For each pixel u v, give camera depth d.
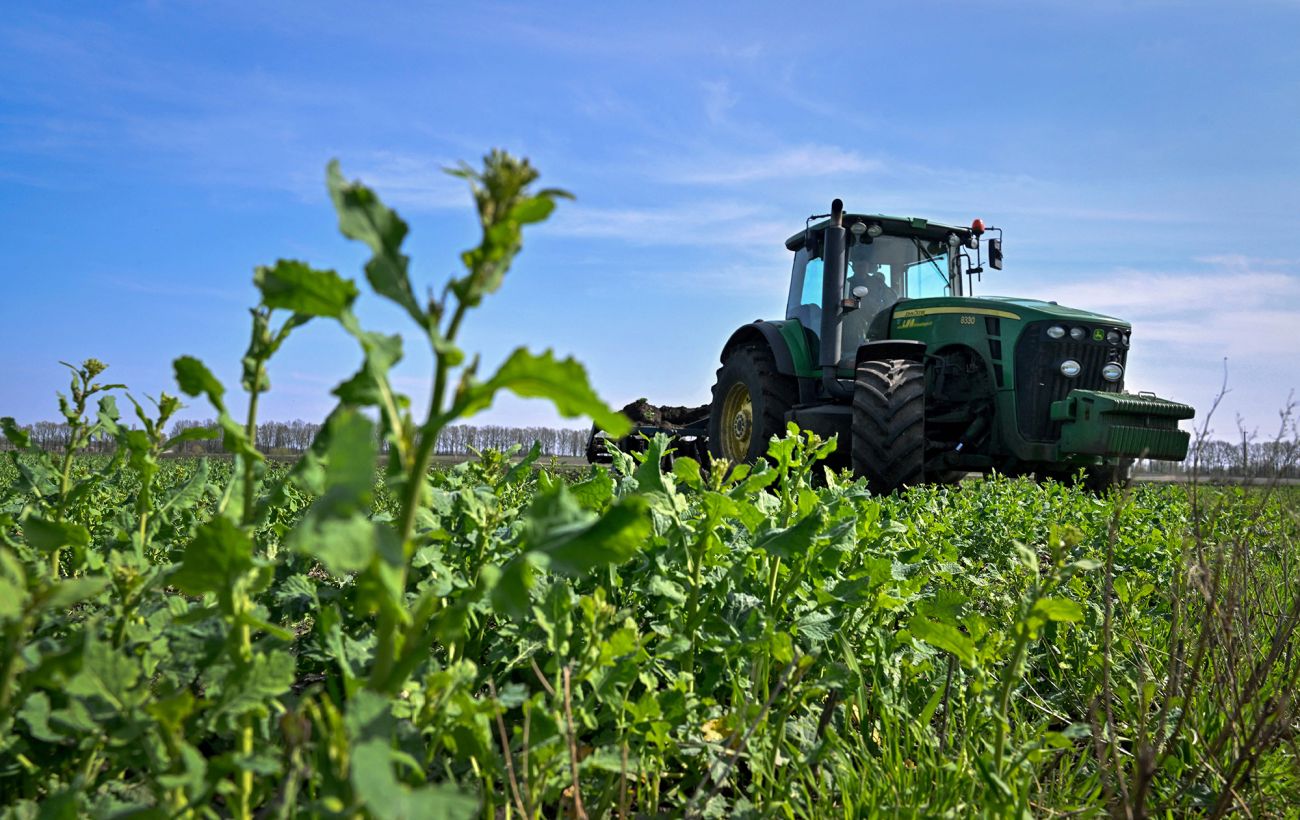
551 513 1.17
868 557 2.77
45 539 1.35
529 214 0.94
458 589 2.02
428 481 2.40
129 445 1.75
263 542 2.43
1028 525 5.05
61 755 1.47
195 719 1.27
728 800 1.98
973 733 2.26
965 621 2.18
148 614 1.67
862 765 2.06
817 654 2.39
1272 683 2.68
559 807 1.72
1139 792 1.73
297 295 1.04
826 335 8.67
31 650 1.34
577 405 0.96
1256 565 3.08
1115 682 2.89
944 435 8.65
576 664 1.82
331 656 1.88
